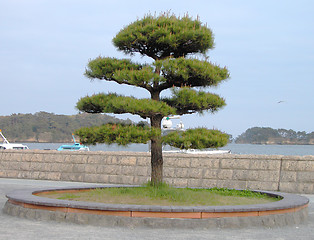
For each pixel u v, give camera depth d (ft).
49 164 77.61
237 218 32.65
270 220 33.60
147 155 70.49
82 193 43.06
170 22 42.19
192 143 39.01
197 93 40.68
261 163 63.67
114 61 42.52
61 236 28.14
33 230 30.12
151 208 31.76
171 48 43.11
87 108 43.37
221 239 28.27
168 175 68.23
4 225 31.91
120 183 70.79
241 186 63.67
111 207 32.12
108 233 29.35
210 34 42.83
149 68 39.83
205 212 32.01
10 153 81.66
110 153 73.05
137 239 27.63
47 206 34.24
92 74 42.98
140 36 41.52
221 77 42.47
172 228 31.35
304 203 37.24
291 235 30.58
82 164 74.79
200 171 66.64
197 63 39.58
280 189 61.46
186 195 38.04
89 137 40.16
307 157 61.36
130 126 39.73
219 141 39.65
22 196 37.88
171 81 42.29
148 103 38.42
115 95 42.63
